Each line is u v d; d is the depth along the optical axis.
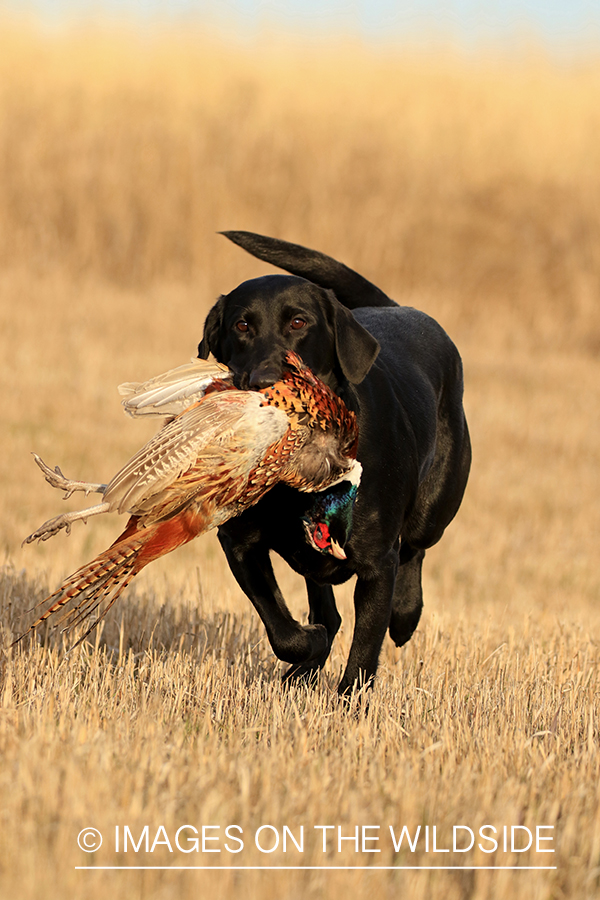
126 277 71.56
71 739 11.91
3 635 17.03
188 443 11.45
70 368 47.38
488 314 69.62
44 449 37.34
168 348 52.69
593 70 86.94
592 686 16.97
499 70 86.50
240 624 20.66
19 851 8.98
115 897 8.41
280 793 10.83
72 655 15.89
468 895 9.30
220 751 12.02
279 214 74.69
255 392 12.18
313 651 15.60
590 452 44.56
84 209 72.50
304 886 8.88
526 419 47.88
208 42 84.50
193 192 74.00
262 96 80.31
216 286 71.00
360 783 11.16
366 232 73.62
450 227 75.50
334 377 15.60
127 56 81.44
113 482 11.33
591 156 78.62
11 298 59.44
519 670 17.95
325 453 12.77
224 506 12.16
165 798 10.31
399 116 80.50
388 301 20.72
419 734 13.12
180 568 27.41
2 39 80.31
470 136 79.75
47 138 74.06
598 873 9.57
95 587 12.66
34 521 31.30
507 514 36.88
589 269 72.06
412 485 16.77
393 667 18.72
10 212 72.12
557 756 12.79
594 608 28.70
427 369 18.86
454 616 23.94
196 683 15.34
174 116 77.25
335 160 76.12
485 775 11.54
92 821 9.70
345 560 15.55
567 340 67.38
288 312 14.78
